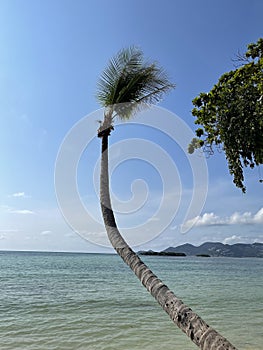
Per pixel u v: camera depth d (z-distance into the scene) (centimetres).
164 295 486
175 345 1221
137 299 2338
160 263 9925
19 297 2348
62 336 1338
